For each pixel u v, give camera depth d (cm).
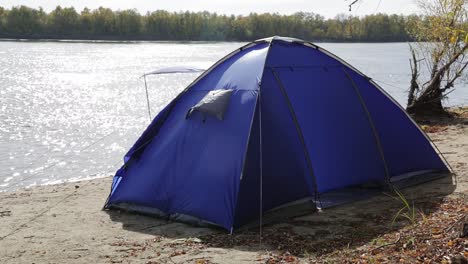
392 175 870
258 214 711
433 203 771
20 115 2786
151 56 9862
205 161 739
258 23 17450
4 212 821
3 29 17025
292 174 758
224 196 707
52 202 884
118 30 17538
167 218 748
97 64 7606
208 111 753
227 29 17900
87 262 595
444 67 1762
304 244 626
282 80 783
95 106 3228
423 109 1811
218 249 623
